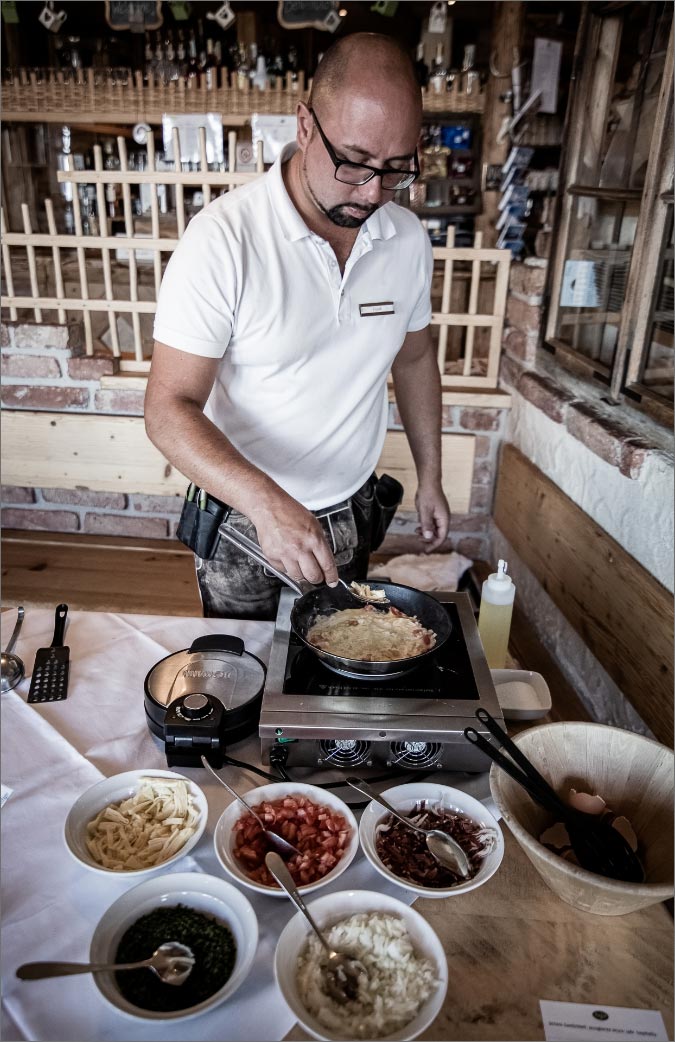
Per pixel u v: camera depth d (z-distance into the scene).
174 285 1.28
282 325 1.35
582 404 2.02
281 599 1.27
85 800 0.93
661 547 1.57
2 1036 0.71
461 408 2.67
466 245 3.12
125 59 3.57
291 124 2.97
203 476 1.21
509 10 2.66
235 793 0.94
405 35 3.41
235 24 3.29
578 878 0.75
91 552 2.87
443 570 2.64
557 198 2.32
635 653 1.62
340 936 0.77
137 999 0.72
